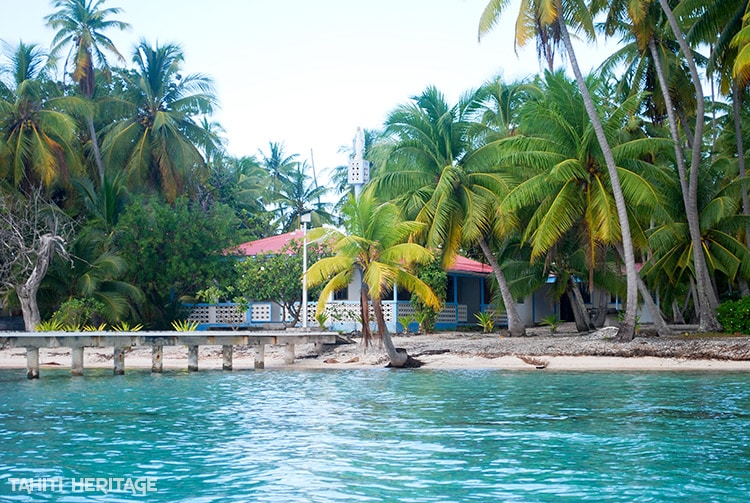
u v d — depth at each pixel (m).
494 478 9.75
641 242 31.08
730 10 29.61
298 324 39.28
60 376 24.06
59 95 47.62
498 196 33.25
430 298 24.00
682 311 47.91
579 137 29.91
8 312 40.44
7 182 40.09
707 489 9.18
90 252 36.72
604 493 9.00
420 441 12.30
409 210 35.22
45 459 11.02
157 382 21.91
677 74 34.38
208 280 39.41
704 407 15.81
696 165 30.08
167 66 48.06
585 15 28.59
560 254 37.25
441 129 34.66
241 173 68.00
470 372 24.16
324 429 13.49
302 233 42.25
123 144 45.91
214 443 12.19
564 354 26.89
